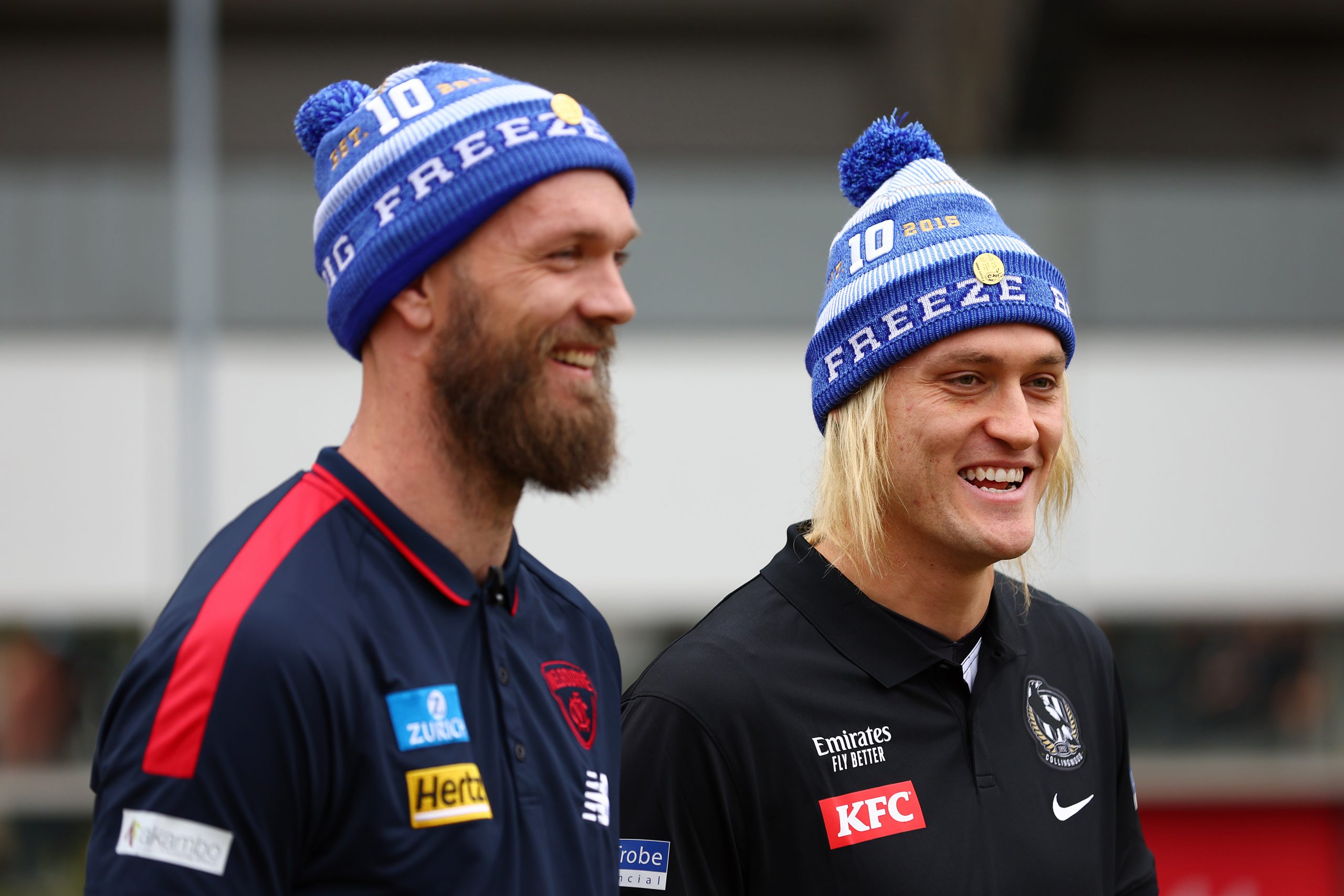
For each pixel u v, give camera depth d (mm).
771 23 21750
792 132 21984
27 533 15844
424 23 21422
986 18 19312
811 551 3725
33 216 16234
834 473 3729
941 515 3467
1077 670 3924
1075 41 19250
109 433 15945
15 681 15867
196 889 2225
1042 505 3986
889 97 21391
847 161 3955
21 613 15836
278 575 2424
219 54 21203
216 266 16219
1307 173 20062
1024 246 3617
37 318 16141
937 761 3459
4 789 15688
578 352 2592
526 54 21766
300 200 16328
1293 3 20797
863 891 3291
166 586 15922
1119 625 16266
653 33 21828
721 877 3355
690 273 16062
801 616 3592
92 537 15883
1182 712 16125
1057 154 21047
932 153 3896
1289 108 21609
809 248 16125
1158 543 15602
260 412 15898
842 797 3355
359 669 2395
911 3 20656
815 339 3799
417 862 2369
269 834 2281
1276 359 15727
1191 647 16172
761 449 15867
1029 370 3498
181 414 15758
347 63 21438
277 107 21281
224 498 15844
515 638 2748
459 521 2629
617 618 15930
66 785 15758
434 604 2582
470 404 2506
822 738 3400
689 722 3383
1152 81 21656
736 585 15758
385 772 2373
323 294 16297
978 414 3451
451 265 2537
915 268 3525
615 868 2822
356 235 2609
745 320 16078
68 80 21234
